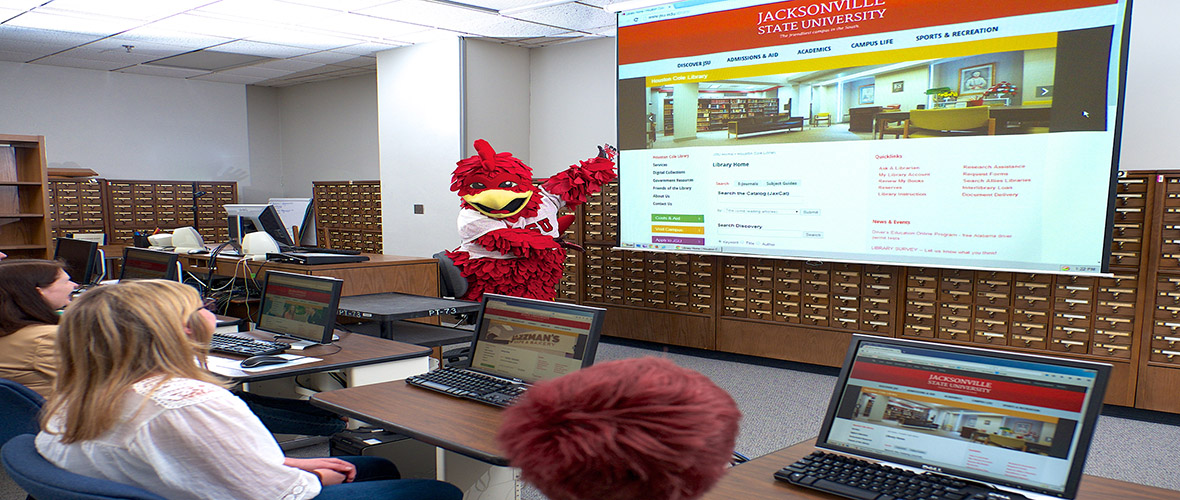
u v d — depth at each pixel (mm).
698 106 4359
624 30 4609
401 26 5320
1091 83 3223
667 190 4535
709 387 399
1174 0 3539
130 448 1102
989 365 1166
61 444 1130
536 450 375
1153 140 3650
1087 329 3504
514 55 6090
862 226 3879
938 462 1159
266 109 8547
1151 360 3361
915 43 3639
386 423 1547
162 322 1174
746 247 4270
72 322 1138
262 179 8555
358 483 1381
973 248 3580
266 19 5082
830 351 4250
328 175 8164
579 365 1657
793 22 3988
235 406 1168
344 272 3391
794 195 4074
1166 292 3293
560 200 4160
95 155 7262
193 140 7957
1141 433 3238
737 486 1172
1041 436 1090
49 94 6957
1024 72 3375
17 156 5289
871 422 1250
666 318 4910
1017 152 3426
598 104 5797
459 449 1399
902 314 4012
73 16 4973
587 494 371
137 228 7219
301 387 2910
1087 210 3287
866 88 3799
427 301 3152
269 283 2627
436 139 5914
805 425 3359
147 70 7266
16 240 5324
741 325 4578
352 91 7793
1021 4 3355
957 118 3561
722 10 4219
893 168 3758
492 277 3738
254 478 1155
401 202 6273
